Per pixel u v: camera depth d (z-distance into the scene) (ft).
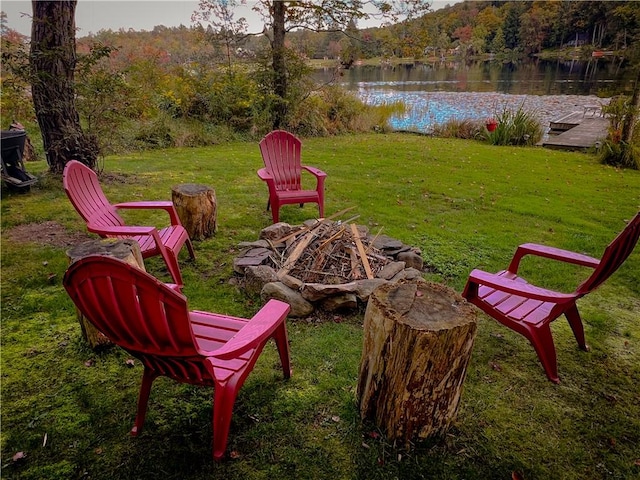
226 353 4.74
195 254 11.12
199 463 5.18
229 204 15.29
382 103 43.37
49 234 11.96
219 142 28.53
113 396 6.24
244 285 9.37
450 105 48.39
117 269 4.09
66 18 15.15
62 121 16.24
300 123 32.89
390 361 5.14
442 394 5.21
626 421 6.10
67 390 6.33
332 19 31.40
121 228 8.39
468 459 5.34
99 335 7.09
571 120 38.22
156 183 17.57
